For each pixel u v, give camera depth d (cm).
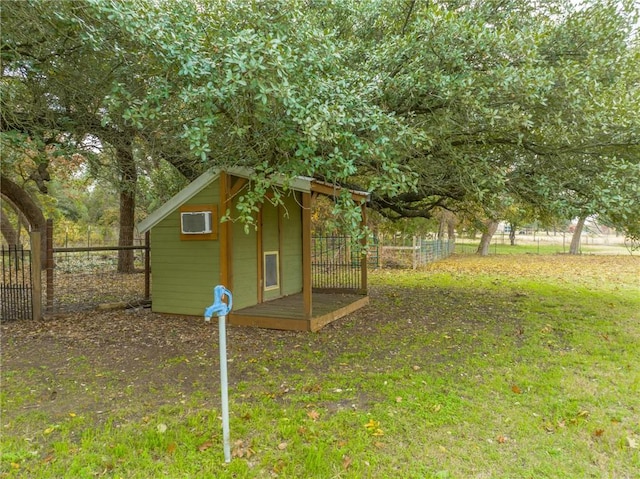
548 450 271
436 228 2483
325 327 598
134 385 380
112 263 1264
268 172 473
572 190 613
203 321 631
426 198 880
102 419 312
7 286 668
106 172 891
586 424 305
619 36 553
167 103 475
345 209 467
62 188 2217
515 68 484
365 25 682
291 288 815
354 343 516
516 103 491
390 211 1049
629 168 516
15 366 429
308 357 459
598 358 456
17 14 369
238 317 607
